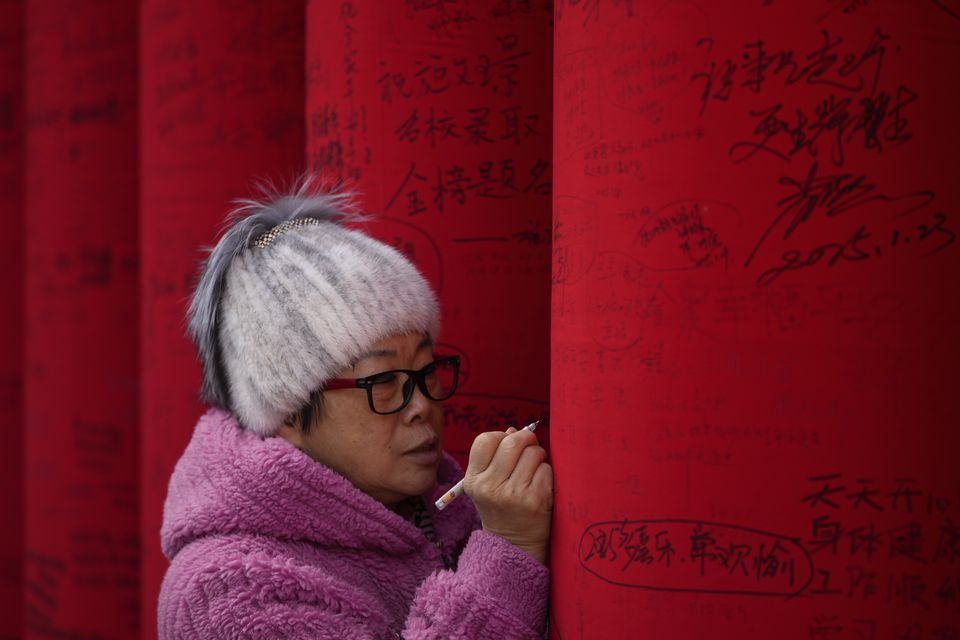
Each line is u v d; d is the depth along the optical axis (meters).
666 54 1.15
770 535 1.10
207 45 2.60
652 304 1.17
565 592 1.30
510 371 1.94
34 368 3.48
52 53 3.46
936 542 1.07
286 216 1.60
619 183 1.20
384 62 1.96
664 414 1.16
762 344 1.10
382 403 1.44
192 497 1.46
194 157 2.61
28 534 3.51
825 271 1.08
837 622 1.08
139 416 3.37
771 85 1.09
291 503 1.41
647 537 1.17
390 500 1.53
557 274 1.33
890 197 1.06
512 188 1.93
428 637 1.31
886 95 1.06
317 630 1.32
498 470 1.37
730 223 1.12
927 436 1.07
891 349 1.07
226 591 1.33
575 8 1.28
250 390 1.45
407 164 1.96
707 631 1.13
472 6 1.94
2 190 4.21
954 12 1.07
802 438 1.09
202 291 1.55
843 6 1.07
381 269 1.46
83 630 3.36
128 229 3.38
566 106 1.30
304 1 2.61
